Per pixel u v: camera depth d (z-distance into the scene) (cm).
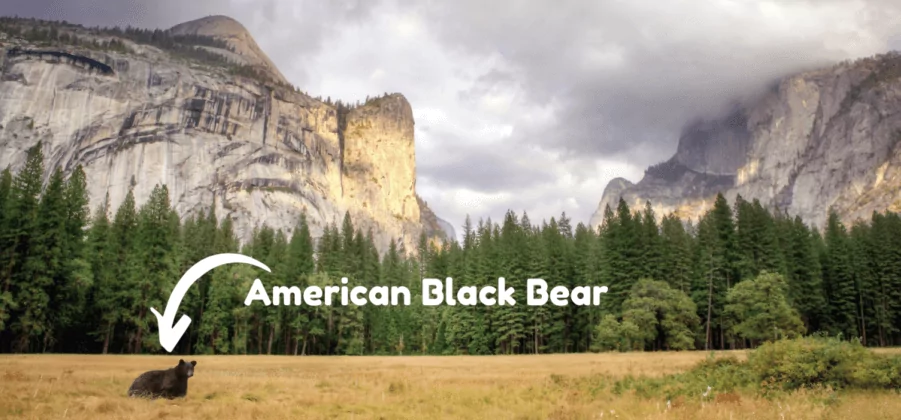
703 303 7562
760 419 1470
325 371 3800
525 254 8431
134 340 7012
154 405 1617
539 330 8081
